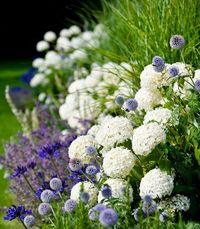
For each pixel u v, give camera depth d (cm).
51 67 870
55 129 643
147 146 355
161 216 332
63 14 1378
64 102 788
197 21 518
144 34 515
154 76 410
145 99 411
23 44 1686
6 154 573
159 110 380
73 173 455
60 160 499
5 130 869
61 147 491
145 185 350
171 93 400
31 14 1606
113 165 358
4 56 1725
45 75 877
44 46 862
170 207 356
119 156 360
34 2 1581
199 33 517
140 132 358
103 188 344
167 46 507
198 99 401
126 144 387
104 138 375
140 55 528
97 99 587
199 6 530
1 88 1240
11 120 927
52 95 827
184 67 411
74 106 616
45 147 476
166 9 522
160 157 356
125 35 604
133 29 532
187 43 507
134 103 395
